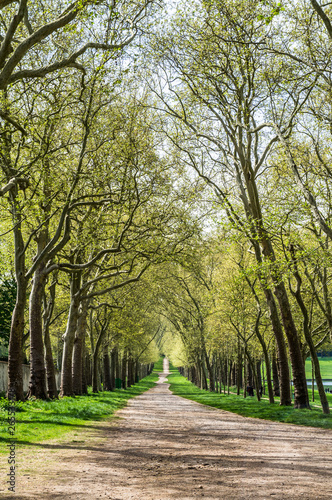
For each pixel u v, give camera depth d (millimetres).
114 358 62438
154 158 26766
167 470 9562
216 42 23250
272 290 30266
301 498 7113
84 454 11281
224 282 37125
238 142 27422
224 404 34250
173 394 57344
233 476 8906
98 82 20375
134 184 24672
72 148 25031
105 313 44844
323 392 22781
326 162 22281
